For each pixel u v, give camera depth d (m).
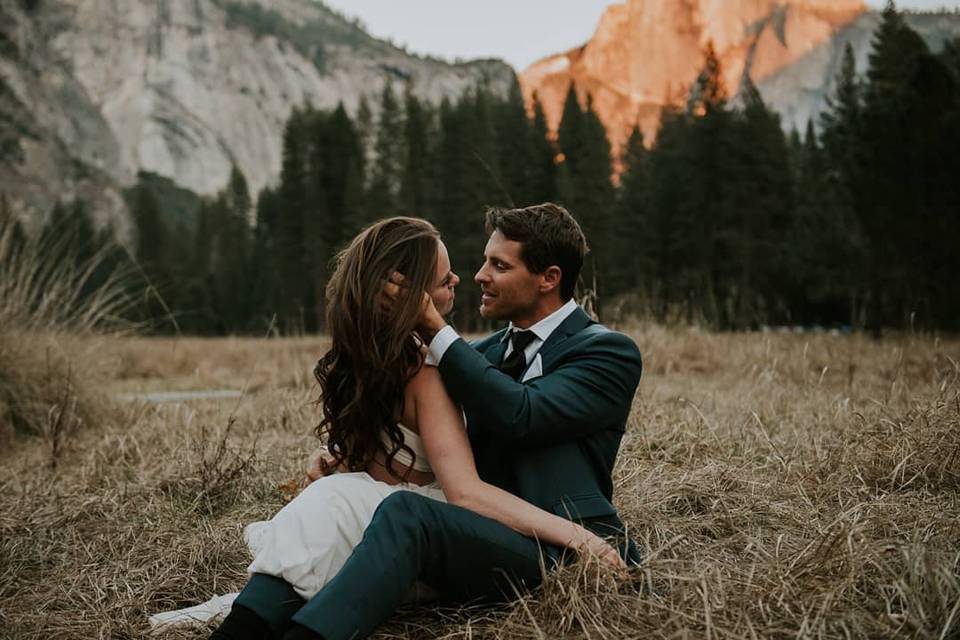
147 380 9.90
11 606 2.50
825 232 19.84
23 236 6.91
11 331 5.91
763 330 12.03
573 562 2.12
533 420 2.12
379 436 2.23
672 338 8.89
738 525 2.82
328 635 1.77
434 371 2.21
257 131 199.12
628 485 3.29
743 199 34.50
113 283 7.21
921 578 1.94
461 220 40.91
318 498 2.07
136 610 2.45
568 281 2.41
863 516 2.59
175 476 3.78
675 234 36.88
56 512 3.42
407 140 50.72
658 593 2.15
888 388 5.66
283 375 8.79
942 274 14.77
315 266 47.19
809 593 1.96
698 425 4.16
